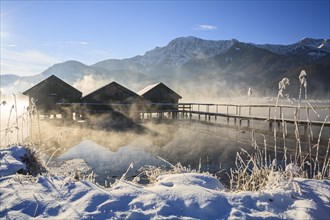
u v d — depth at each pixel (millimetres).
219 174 11602
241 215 3439
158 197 3867
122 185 4438
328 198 4047
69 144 19719
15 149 7828
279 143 19422
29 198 4090
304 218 3396
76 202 3908
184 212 3543
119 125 33250
